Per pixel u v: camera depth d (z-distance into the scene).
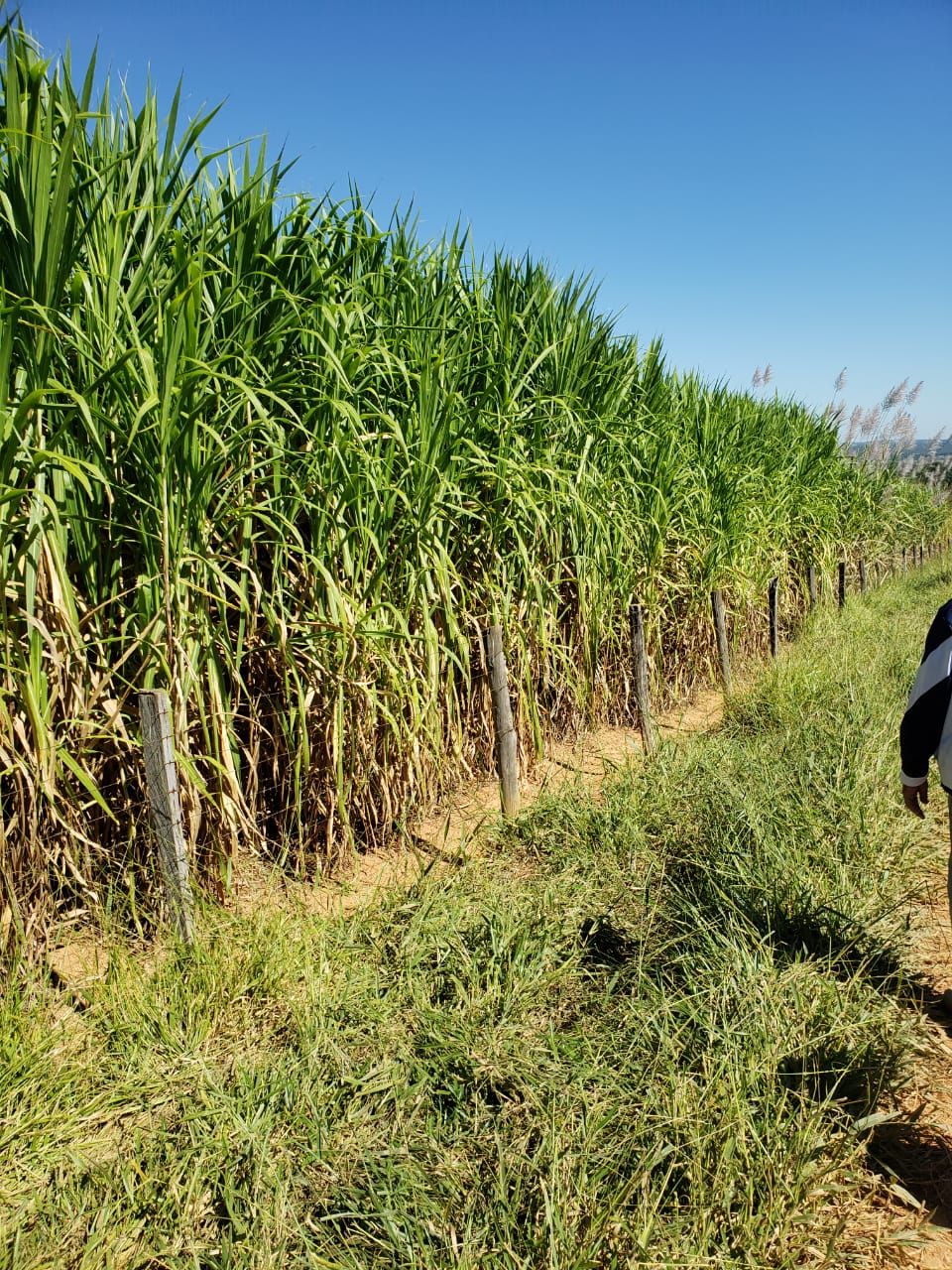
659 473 7.26
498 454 5.23
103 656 3.31
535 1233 2.02
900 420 15.61
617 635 6.81
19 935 2.98
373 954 3.25
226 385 3.63
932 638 2.95
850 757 5.05
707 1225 2.05
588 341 6.60
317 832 4.31
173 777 3.16
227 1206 2.08
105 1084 2.54
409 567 4.38
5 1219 2.08
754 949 3.23
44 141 2.77
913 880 4.04
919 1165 2.44
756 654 9.78
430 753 4.73
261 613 3.76
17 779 3.03
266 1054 2.69
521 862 4.25
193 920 3.22
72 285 3.15
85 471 3.19
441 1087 2.61
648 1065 2.65
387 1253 2.04
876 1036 2.77
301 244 4.03
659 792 4.73
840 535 13.98
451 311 5.27
